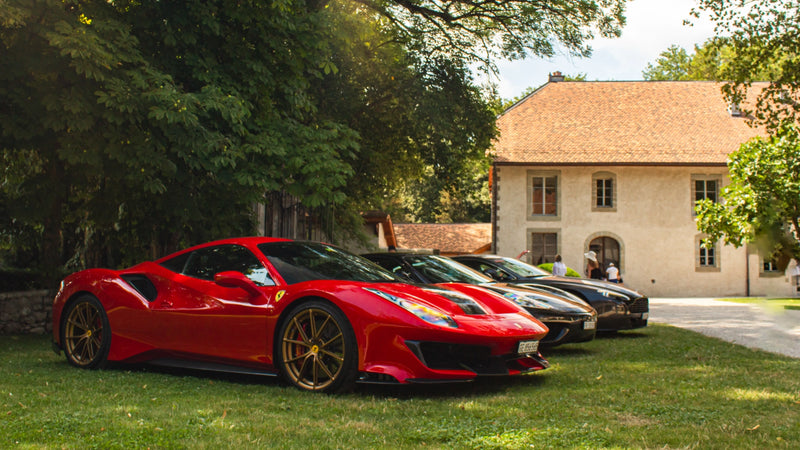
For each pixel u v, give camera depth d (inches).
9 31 316.8
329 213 717.3
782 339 369.1
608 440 127.3
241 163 384.8
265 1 398.0
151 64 369.4
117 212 455.5
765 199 834.8
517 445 123.4
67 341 230.5
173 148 348.8
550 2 684.7
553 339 275.3
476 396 175.9
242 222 484.1
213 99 357.4
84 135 342.0
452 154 755.4
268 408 155.3
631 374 220.8
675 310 721.0
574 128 1317.7
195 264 217.0
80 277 231.3
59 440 122.8
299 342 182.9
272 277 195.6
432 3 725.9
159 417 142.6
